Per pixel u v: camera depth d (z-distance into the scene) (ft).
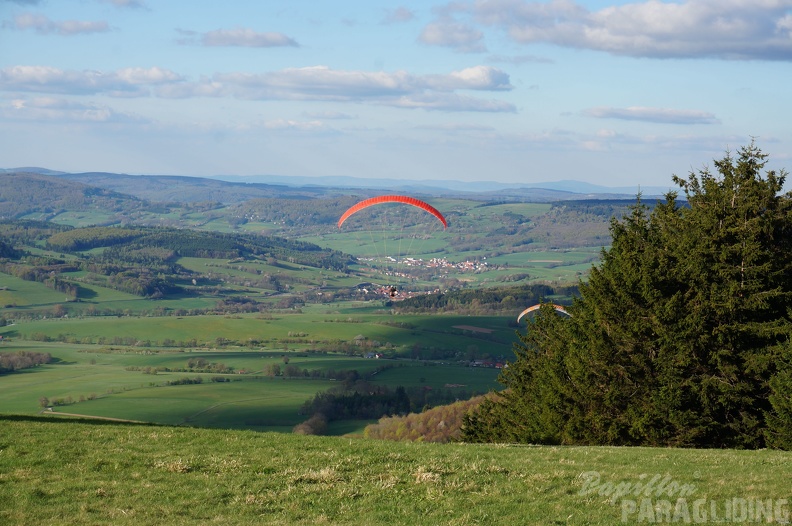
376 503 80.33
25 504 76.74
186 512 76.54
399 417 421.18
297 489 84.64
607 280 185.68
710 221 179.63
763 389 161.89
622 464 100.48
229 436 115.55
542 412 188.44
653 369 167.32
